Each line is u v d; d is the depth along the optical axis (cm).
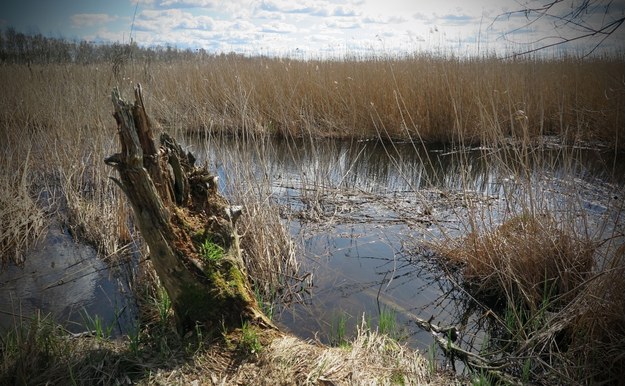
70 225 635
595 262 419
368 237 613
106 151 755
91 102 863
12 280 493
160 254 339
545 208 470
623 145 951
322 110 1264
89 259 547
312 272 517
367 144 1161
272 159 978
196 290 345
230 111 1198
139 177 321
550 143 941
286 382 293
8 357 319
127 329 393
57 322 411
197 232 370
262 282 478
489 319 431
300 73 1322
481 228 541
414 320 427
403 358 340
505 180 596
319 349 331
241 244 525
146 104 995
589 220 558
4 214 618
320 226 646
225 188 677
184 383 294
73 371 305
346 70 1327
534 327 377
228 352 322
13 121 951
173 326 367
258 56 1566
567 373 321
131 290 471
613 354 319
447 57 1309
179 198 389
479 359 356
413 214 674
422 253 563
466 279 498
